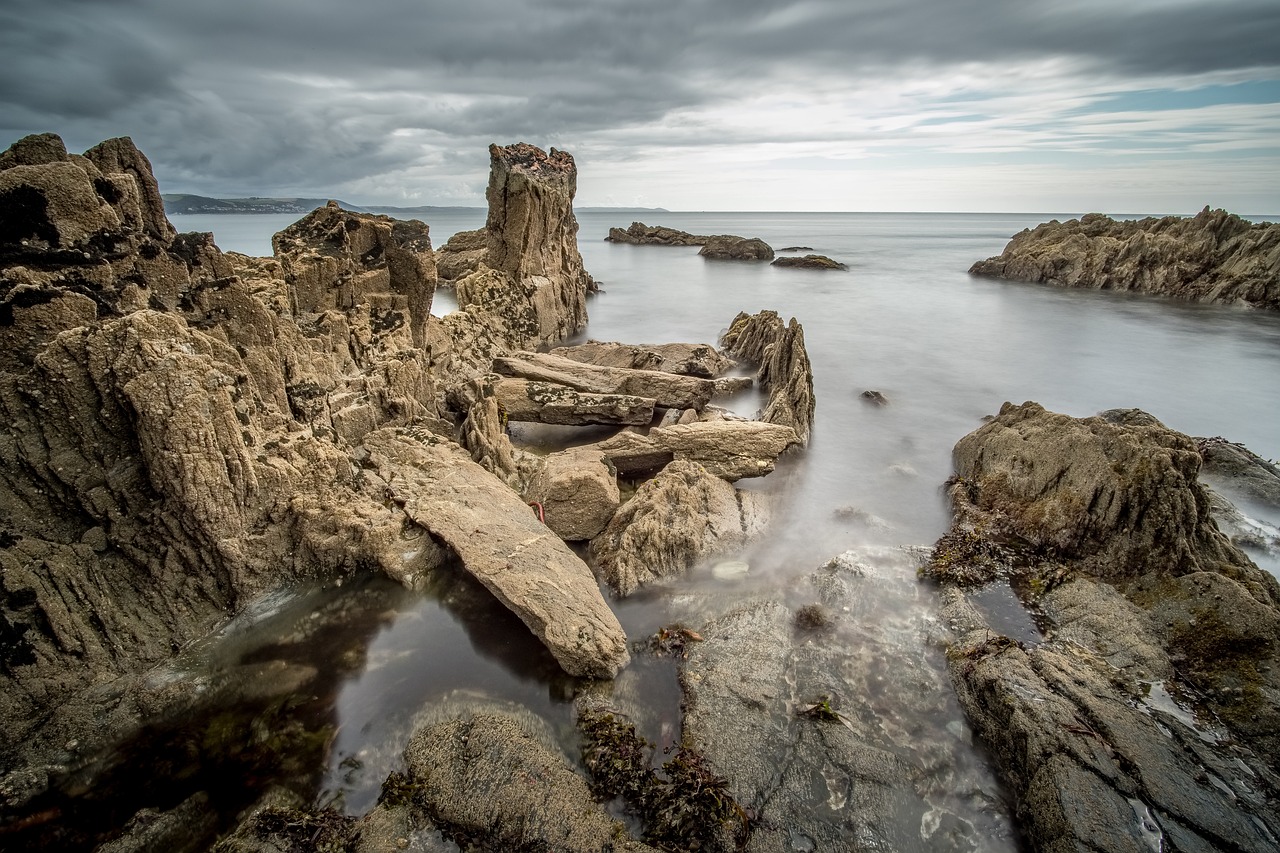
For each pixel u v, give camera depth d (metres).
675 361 36.25
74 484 13.61
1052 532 18.08
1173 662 13.89
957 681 13.41
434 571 16.34
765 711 12.57
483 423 22.59
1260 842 9.95
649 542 17.12
